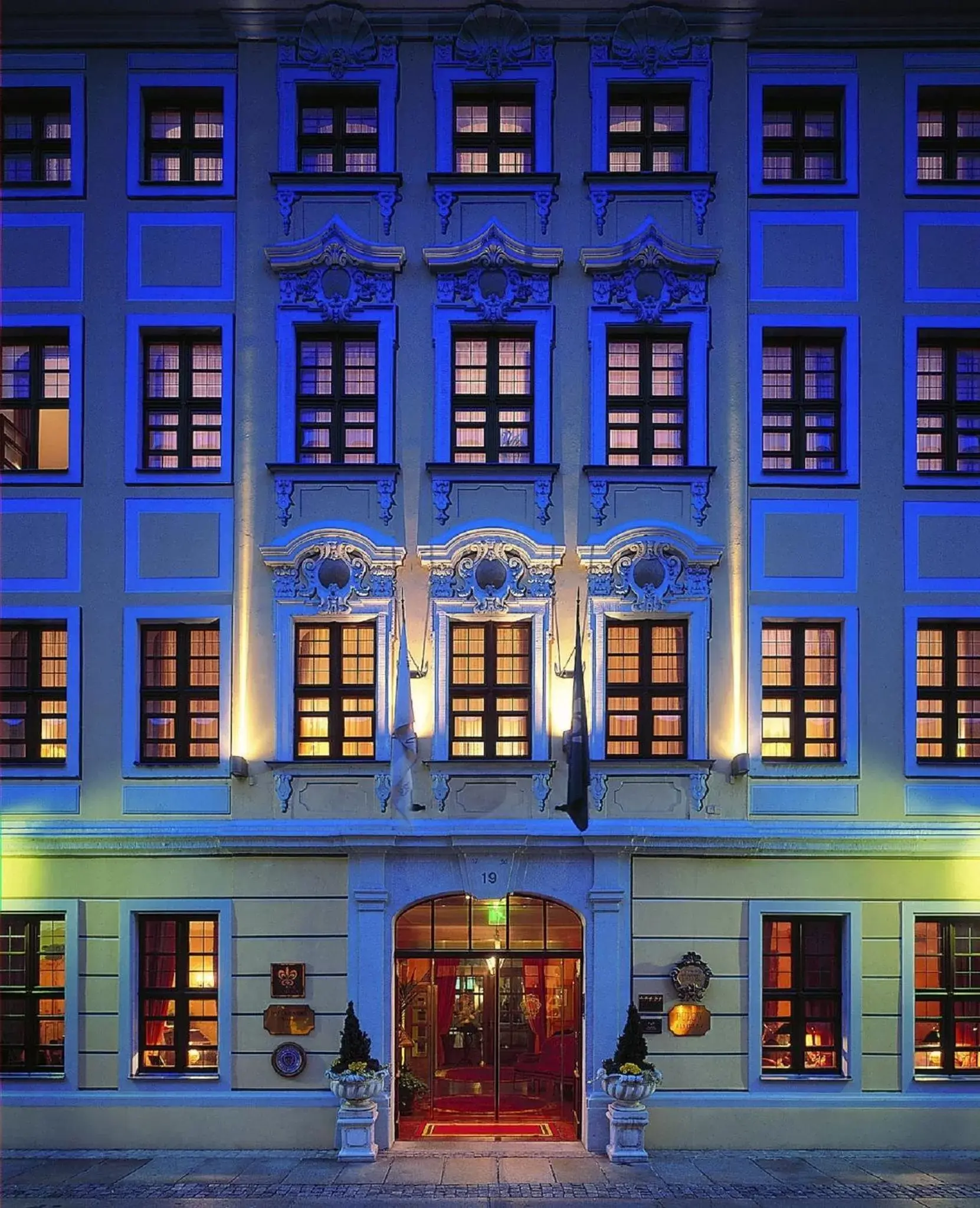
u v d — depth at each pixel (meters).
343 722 14.20
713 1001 13.68
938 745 14.23
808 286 14.42
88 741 14.05
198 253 14.45
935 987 13.95
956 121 14.57
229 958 13.73
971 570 14.20
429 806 13.82
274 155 14.52
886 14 14.38
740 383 14.32
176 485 14.27
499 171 14.64
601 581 14.05
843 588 14.16
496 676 14.21
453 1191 11.86
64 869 13.91
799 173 14.64
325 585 14.05
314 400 14.45
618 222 14.45
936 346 14.53
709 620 14.06
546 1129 13.88
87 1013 13.73
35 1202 11.62
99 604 14.16
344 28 14.46
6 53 14.53
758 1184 12.12
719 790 13.89
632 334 14.48
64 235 14.48
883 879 13.90
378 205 14.44
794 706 14.19
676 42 14.53
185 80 14.53
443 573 14.05
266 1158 13.11
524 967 14.04
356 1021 13.18
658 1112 13.45
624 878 13.76
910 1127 13.51
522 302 14.30
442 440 14.23
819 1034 13.90
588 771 12.95
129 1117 13.50
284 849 13.70
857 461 14.27
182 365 14.50
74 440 14.30
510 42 14.54
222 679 14.04
